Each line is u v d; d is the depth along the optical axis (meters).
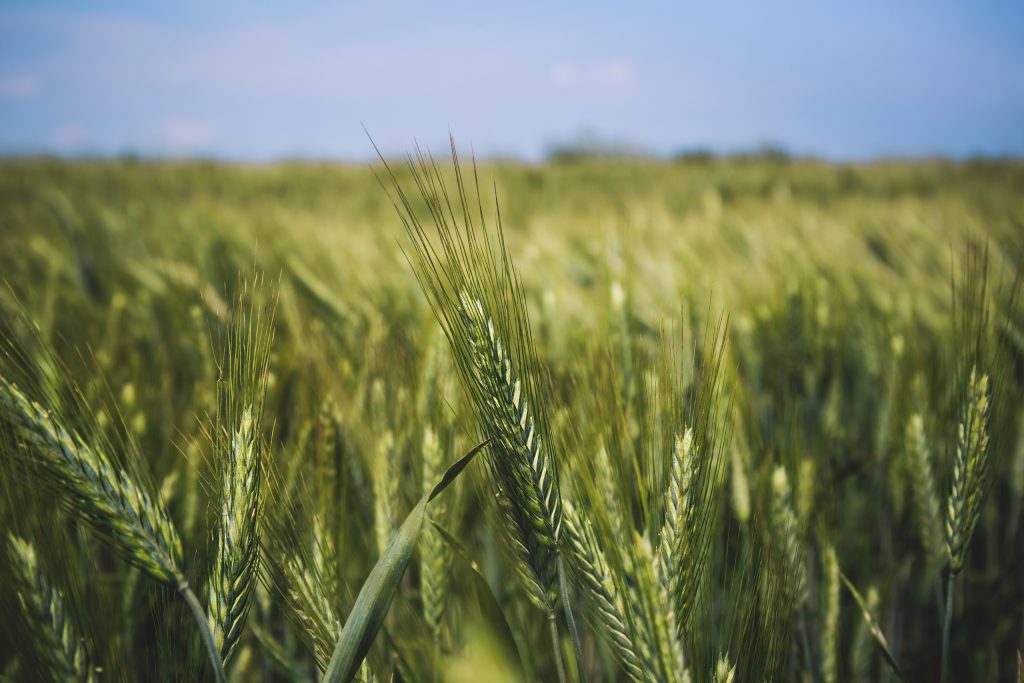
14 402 1.13
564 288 3.81
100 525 1.14
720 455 1.49
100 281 5.48
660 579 1.23
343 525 1.81
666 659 1.12
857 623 2.10
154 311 4.42
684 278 3.88
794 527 1.75
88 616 1.35
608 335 2.13
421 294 3.79
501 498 1.35
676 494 1.26
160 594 1.49
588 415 1.80
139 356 3.33
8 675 1.41
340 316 3.86
